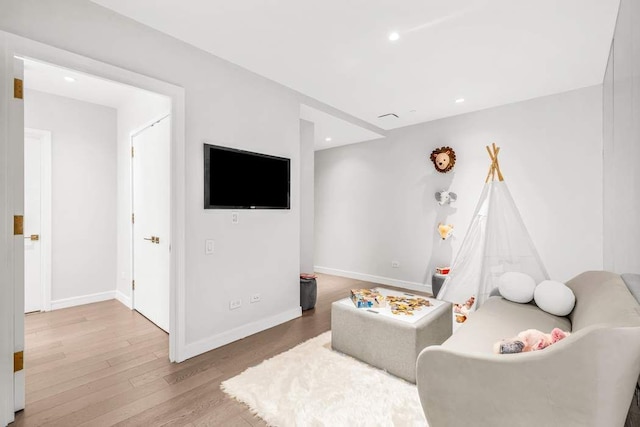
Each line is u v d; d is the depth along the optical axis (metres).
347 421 1.66
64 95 3.54
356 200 5.26
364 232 5.16
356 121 4.19
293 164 3.26
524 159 3.57
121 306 3.63
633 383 0.96
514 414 1.12
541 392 1.06
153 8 1.96
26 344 2.59
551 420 1.05
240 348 2.55
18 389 1.71
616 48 2.09
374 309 2.36
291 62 2.66
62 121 3.56
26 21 1.67
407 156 4.60
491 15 2.00
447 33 2.22
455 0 1.87
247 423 1.66
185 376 2.11
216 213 2.57
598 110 3.11
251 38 2.29
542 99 3.45
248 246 2.83
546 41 2.31
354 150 5.27
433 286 4.00
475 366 1.17
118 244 3.93
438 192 4.17
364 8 1.95
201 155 2.46
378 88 3.21
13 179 1.66
